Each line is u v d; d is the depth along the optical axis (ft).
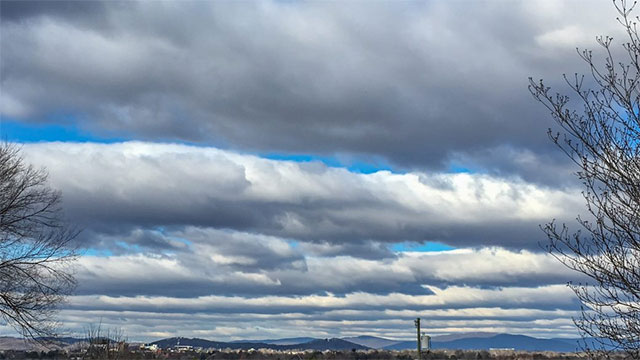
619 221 37.70
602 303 38.78
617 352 38.42
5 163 104.78
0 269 104.94
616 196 37.76
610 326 38.63
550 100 38.68
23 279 106.42
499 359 310.24
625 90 37.45
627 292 38.24
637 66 37.37
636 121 37.37
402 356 297.53
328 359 288.51
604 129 37.81
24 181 106.22
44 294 108.68
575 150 38.42
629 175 37.37
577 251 38.91
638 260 37.86
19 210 105.09
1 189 103.71
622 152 37.55
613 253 38.01
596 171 38.01
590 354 38.93
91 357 114.21
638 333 37.91
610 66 37.83
